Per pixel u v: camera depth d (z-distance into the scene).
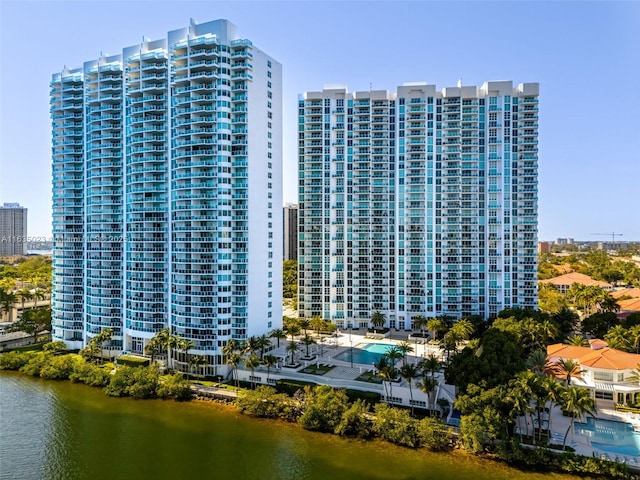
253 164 129.50
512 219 169.50
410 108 174.25
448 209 170.88
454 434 85.06
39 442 87.81
